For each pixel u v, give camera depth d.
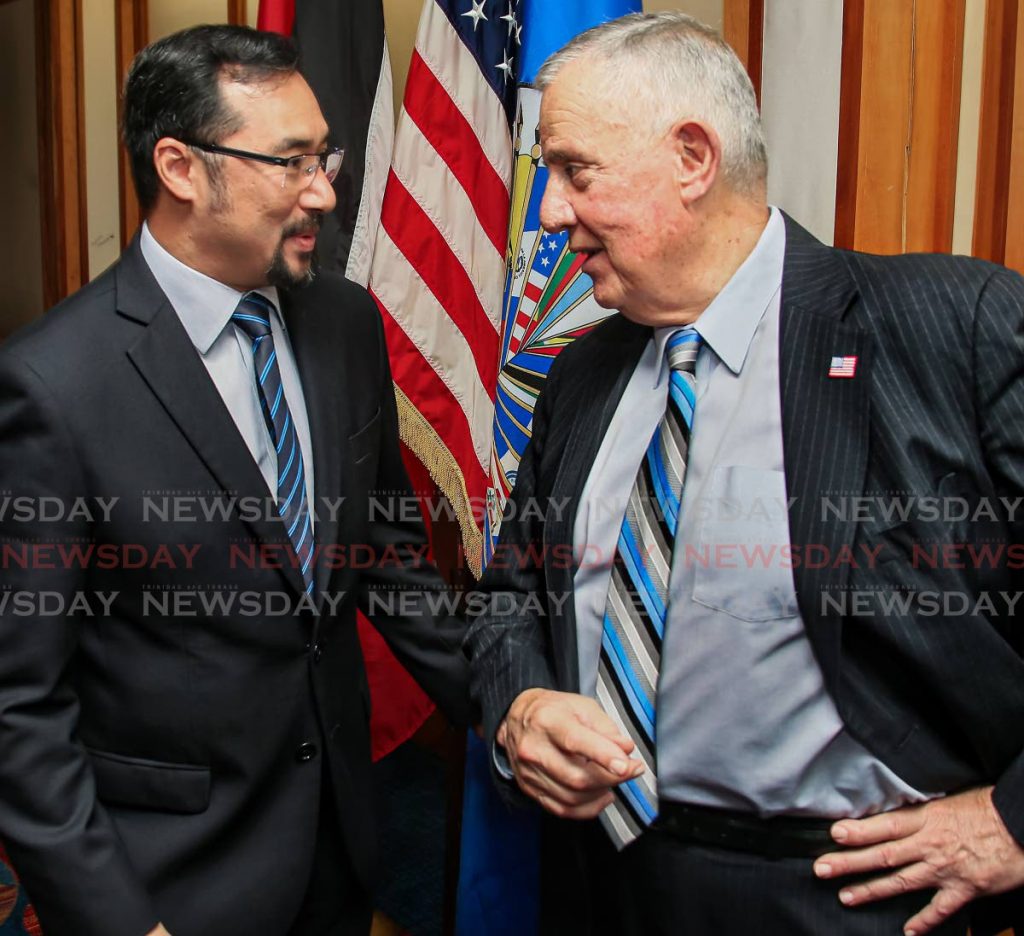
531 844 1.60
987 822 0.93
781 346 0.98
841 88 1.70
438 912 2.10
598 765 0.92
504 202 1.84
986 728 0.93
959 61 1.67
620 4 1.66
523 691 1.11
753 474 0.97
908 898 0.98
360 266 1.83
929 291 0.95
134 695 1.07
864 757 0.96
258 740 1.12
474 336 1.81
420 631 1.37
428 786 2.66
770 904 1.01
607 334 1.20
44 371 1.01
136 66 1.09
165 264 1.11
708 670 1.00
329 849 1.25
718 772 1.01
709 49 0.97
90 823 1.00
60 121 3.15
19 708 0.99
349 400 1.26
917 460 0.91
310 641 1.16
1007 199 1.64
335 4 1.82
